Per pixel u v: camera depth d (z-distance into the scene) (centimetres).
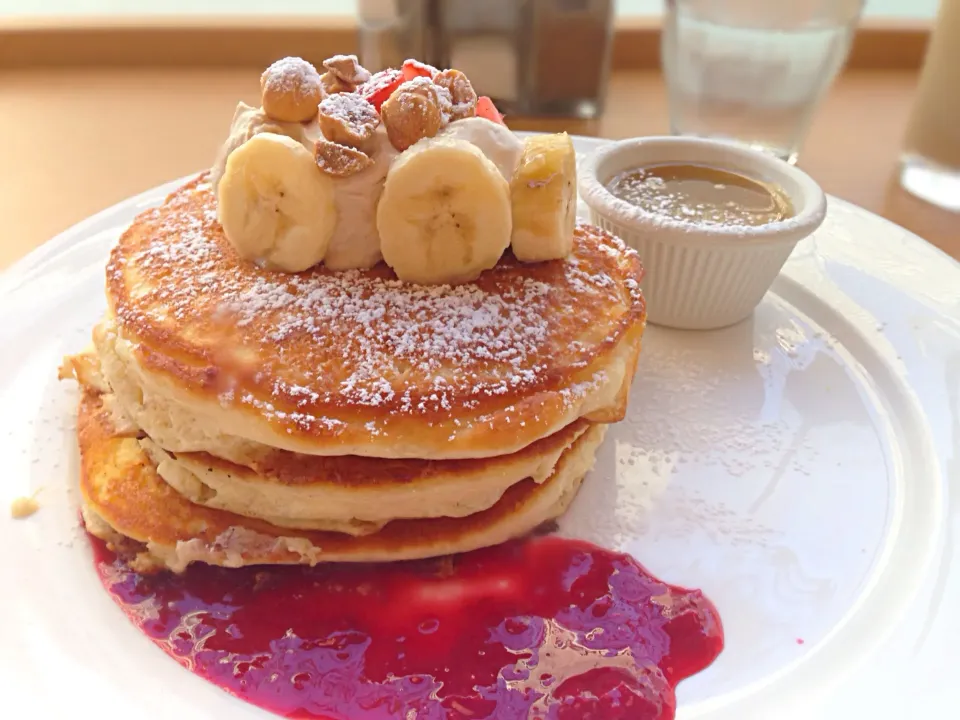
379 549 21
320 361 20
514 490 22
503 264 23
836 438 25
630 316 22
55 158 38
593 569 21
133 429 23
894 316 29
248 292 21
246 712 18
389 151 22
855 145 42
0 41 46
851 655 19
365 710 18
